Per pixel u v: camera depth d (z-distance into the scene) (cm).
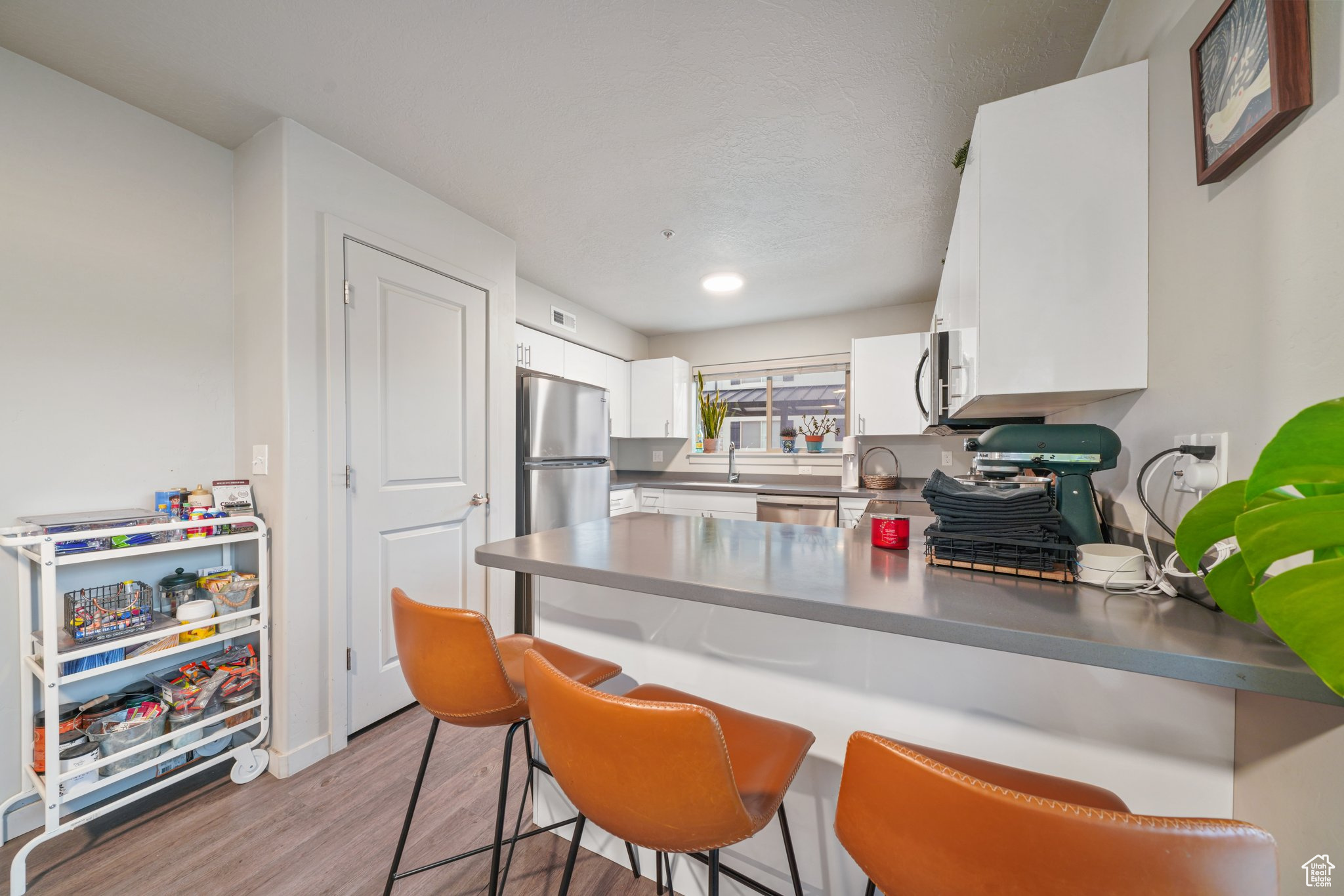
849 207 237
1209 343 88
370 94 162
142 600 155
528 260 302
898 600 90
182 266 179
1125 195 109
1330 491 49
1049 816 45
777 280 336
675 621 126
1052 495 121
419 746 188
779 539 156
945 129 180
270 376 177
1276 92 67
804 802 111
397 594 112
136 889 126
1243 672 63
